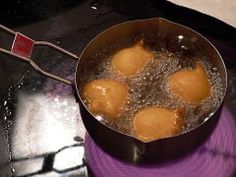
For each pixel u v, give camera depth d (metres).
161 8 0.52
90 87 0.37
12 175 0.43
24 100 0.49
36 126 0.46
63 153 0.44
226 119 0.45
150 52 0.40
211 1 0.50
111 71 0.39
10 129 0.47
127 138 0.32
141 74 0.38
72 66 0.51
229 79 0.47
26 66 0.51
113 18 0.54
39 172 0.43
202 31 0.50
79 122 0.46
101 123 0.33
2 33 0.54
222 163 0.42
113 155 0.36
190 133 0.32
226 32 0.49
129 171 0.42
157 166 0.42
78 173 0.43
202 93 0.36
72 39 0.54
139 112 0.36
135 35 0.40
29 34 0.55
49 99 0.48
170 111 0.35
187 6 0.49
